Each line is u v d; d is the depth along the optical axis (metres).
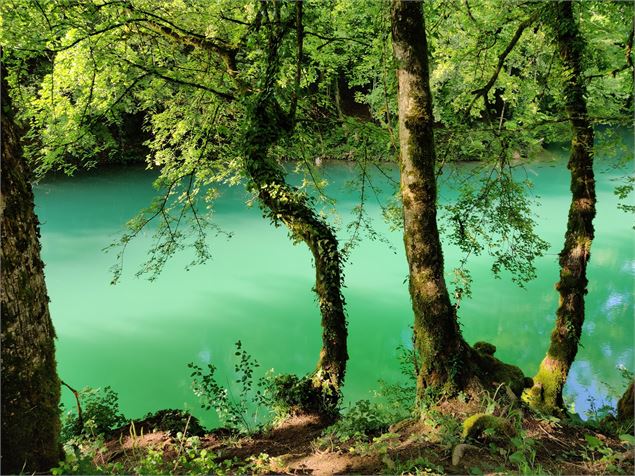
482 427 5.16
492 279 15.40
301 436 6.65
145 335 12.40
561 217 21.14
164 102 10.12
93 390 6.93
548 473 4.37
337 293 7.56
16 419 3.98
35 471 4.07
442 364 6.43
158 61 9.78
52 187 24.27
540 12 8.38
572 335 8.58
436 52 10.39
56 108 8.44
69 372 10.66
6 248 3.88
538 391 8.70
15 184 3.91
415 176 6.50
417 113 6.41
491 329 12.55
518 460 4.38
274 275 16.48
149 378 10.51
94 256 17.41
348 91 26.03
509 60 10.62
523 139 9.10
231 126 9.68
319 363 7.68
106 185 24.88
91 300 14.34
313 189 9.99
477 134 9.02
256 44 8.14
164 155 9.94
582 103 8.20
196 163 9.56
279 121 7.78
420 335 6.63
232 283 15.79
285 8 7.77
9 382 3.95
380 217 20.94
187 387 10.18
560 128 8.80
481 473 4.39
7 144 3.85
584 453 4.83
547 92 9.27
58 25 7.06
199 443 5.90
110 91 8.86
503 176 9.16
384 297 14.63
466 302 13.98
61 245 18.23
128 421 7.20
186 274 16.39
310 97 8.56
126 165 25.86
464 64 10.74
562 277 8.71
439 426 5.65
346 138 9.59
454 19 9.98
